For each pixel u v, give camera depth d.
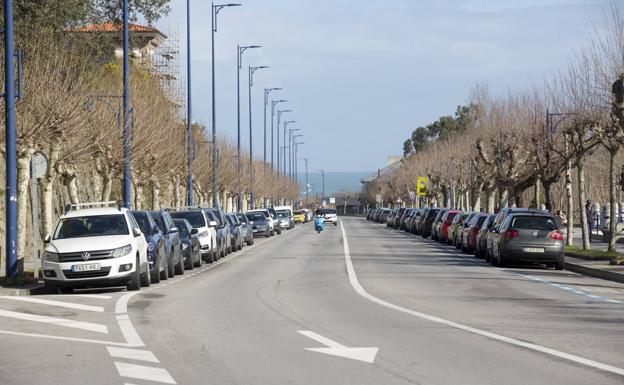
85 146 51.09
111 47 75.75
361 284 36.09
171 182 93.81
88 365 16.97
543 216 47.28
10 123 36.31
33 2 61.31
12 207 36.75
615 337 20.56
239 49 111.69
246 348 18.95
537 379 15.29
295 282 37.84
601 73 52.94
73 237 34.56
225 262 56.00
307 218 186.75
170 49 114.25
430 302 28.81
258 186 163.62
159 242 39.59
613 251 53.50
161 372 16.14
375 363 16.94
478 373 15.86
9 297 31.83
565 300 29.89
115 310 26.95
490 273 43.06
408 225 111.69
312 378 15.43
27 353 18.52
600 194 113.94
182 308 27.42
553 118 72.44
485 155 98.50
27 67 45.78
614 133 49.22
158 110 74.25
